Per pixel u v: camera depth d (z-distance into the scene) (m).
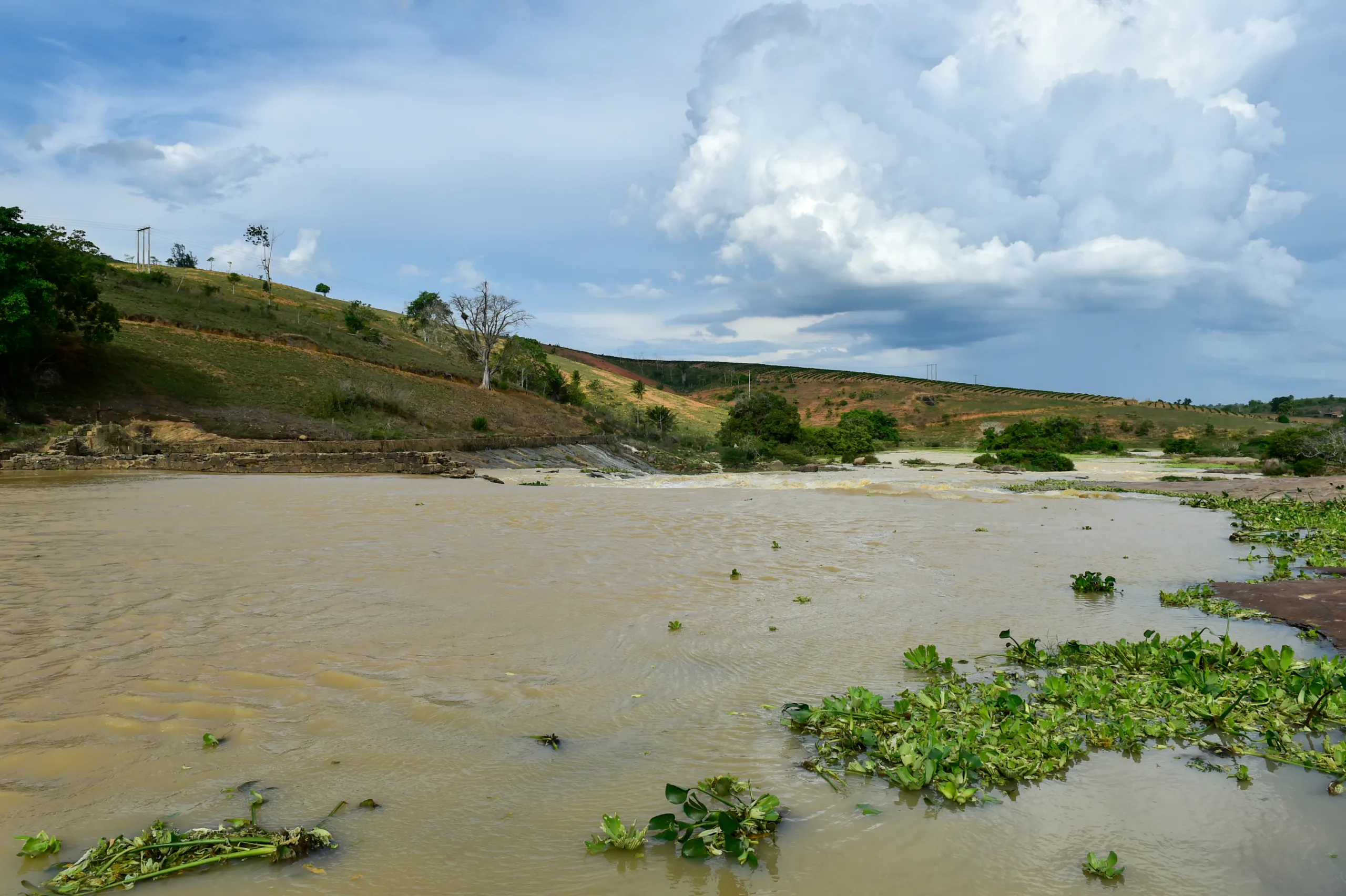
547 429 64.94
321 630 7.19
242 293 84.94
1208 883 3.37
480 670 6.19
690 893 3.25
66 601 8.06
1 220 36.44
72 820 3.75
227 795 4.05
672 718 5.32
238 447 36.75
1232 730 5.14
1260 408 157.00
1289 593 9.45
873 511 20.83
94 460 30.83
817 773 4.52
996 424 123.19
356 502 20.16
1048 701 5.67
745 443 66.75
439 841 3.65
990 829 3.87
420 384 63.56
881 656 6.86
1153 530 16.98
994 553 13.22
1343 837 3.79
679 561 11.73
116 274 66.94
